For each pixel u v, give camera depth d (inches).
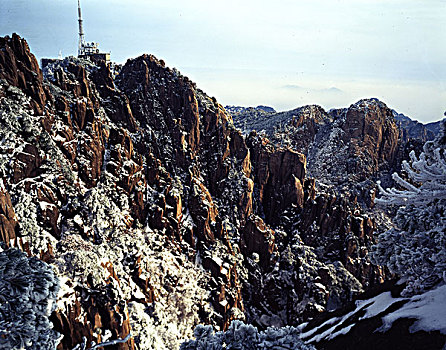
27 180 2242.9
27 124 2348.7
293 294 3161.9
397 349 384.5
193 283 2805.1
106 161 2957.7
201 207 3191.4
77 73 3201.3
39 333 337.4
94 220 2501.2
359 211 3737.7
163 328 2338.8
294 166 3750.0
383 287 585.0
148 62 3727.9
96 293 1875.0
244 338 359.9
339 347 469.4
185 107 3624.5
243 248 3341.5
